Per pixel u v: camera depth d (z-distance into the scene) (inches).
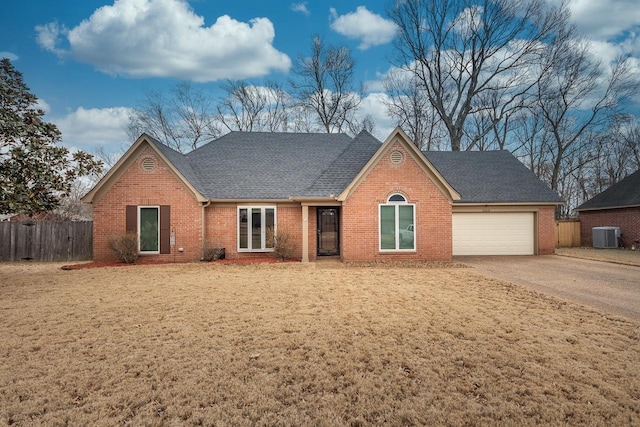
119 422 129.2
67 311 273.6
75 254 611.8
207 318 254.2
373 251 565.0
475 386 154.6
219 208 601.0
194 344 203.9
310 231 604.7
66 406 139.7
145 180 568.1
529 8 1096.2
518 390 150.9
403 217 569.6
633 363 177.3
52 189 461.4
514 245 694.5
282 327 233.0
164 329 230.2
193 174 634.2
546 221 694.5
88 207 1120.2
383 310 273.6
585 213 905.5
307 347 198.2
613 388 151.9
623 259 586.6
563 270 487.2
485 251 692.7
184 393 149.0
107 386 155.1
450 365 175.2
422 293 333.7
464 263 563.8
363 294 329.4
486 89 1203.2
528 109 1208.2
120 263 544.4
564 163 1280.8
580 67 1096.8
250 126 1396.4
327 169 627.2
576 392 149.2
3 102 433.4
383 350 193.5
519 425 127.0
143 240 568.4
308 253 596.4
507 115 1236.5
